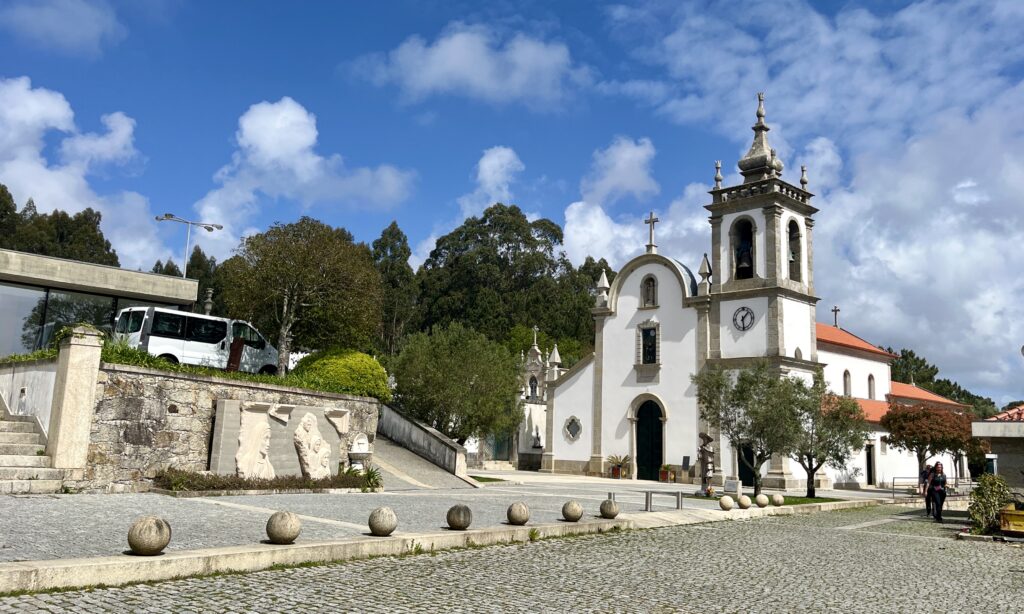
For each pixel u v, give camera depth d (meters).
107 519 13.37
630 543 15.66
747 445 32.41
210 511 15.53
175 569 9.34
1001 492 20.45
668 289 47.91
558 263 107.19
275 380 23.20
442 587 9.88
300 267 32.88
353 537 12.42
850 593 11.30
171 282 32.66
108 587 8.62
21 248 80.19
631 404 48.25
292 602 8.47
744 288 45.06
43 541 10.72
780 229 44.75
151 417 19.53
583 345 89.25
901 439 45.25
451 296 97.12
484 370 36.66
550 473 50.69
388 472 28.20
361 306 33.94
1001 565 15.13
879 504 32.75
